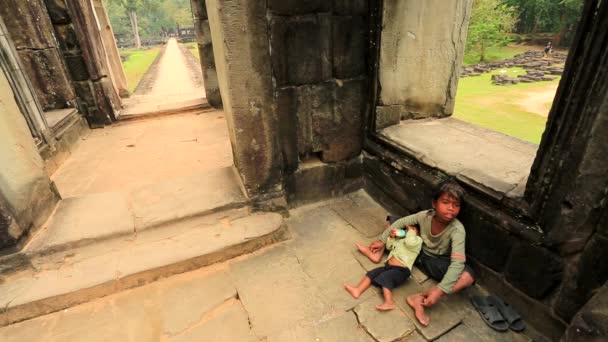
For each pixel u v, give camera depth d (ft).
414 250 7.16
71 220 8.07
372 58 8.84
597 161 4.49
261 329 6.27
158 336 6.22
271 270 7.68
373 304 6.70
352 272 7.54
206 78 19.43
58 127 13.64
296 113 8.70
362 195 10.53
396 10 8.37
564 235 5.15
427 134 9.08
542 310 5.87
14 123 7.23
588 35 4.23
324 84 8.70
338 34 8.30
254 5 6.94
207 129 16.57
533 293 5.91
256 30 7.17
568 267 5.25
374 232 8.83
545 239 5.41
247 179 8.62
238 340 6.08
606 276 4.77
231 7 6.77
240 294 7.06
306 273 7.56
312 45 8.11
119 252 7.71
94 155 13.87
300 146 9.18
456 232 6.66
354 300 6.82
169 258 7.52
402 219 7.75
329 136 9.42
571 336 4.75
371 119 9.58
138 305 6.88
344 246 8.37
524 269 5.94
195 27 18.40
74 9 15.19
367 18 8.48
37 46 14.70
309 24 7.86
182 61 71.92
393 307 6.50
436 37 9.19
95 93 16.87
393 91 9.45
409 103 9.95
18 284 6.89
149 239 8.05
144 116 18.74
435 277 7.14
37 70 14.98
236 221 8.71
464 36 9.52
